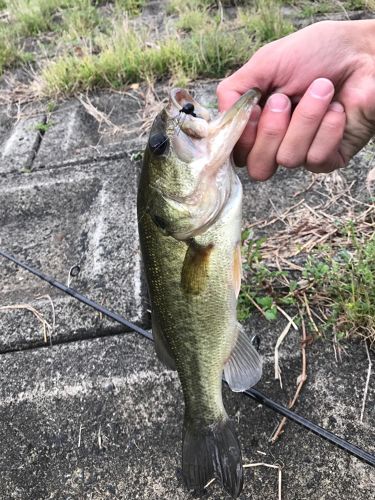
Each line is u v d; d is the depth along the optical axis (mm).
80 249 534
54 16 1243
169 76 843
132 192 570
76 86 841
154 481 323
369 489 296
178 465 327
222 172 255
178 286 270
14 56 1017
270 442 328
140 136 692
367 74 257
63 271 511
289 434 330
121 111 780
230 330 279
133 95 810
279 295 411
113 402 366
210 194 254
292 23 902
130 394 369
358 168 546
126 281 457
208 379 284
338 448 316
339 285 393
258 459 322
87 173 617
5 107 850
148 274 279
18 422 366
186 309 273
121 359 392
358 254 415
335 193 521
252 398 335
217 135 247
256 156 265
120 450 342
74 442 350
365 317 368
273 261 447
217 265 267
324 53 255
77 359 399
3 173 654
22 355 412
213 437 281
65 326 425
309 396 346
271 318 387
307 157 259
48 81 856
